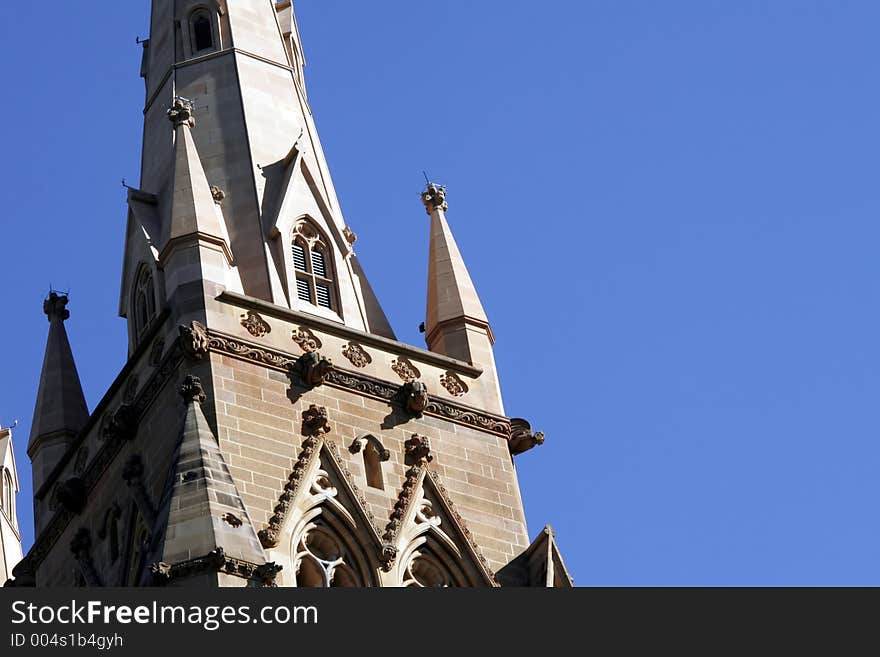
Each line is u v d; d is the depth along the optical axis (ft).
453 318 263.29
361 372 247.70
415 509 240.53
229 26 285.02
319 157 277.85
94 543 246.06
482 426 253.03
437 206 276.21
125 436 244.22
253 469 232.73
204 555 208.33
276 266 257.96
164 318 244.63
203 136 271.49
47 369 272.31
